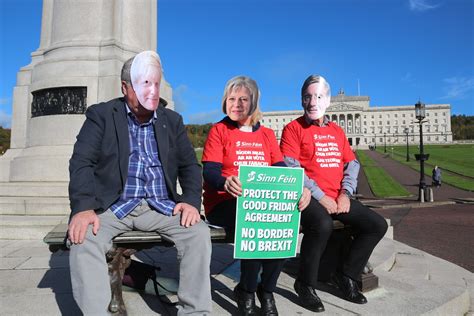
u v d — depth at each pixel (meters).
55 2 7.91
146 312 2.68
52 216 5.72
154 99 2.59
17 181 6.95
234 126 3.18
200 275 2.34
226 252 4.87
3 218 5.48
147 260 4.27
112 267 2.49
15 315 2.58
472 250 7.29
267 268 2.74
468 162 51.22
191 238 2.39
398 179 35.09
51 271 3.69
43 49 8.18
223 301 2.98
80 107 7.11
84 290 2.14
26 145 7.66
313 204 3.00
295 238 2.80
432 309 2.93
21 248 4.76
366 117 129.00
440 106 125.38
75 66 7.22
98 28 7.60
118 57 7.27
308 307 2.87
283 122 123.81
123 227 2.48
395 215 14.40
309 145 3.41
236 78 3.12
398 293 3.30
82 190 2.33
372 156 68.94
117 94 7.09
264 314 2.67
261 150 3.15
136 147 2.63
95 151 2.49
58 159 6.70
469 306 3.61
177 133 2.78
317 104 3.39
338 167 3.45
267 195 2.72
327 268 3.52
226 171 3.11
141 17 8.16
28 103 7.75
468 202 19.48
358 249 3.12
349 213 3.15
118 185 2.52
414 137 126.06
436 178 28.72
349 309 2.90
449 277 4.54
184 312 2.34
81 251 2.18
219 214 3.03
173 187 2.69
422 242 8.29
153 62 2.60
